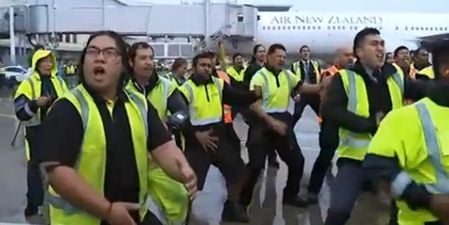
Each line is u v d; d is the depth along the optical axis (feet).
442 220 8.79
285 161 24.91
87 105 9.57
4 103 88.38
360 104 16.10
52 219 9.78
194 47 129.18
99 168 9.59
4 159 37.24
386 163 9.10
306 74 40.11
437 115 9.07
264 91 24.11
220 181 30.55
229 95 22.16
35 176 23.07
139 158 9.97
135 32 136.05
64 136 9.32
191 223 22.88
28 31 146.72
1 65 155.53
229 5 131.44
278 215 24.34
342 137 16.37
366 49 16.22
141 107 10.16
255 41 132.98
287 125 23.73
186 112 18.65
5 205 25.64
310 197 25.99
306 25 132.16
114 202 9.63
